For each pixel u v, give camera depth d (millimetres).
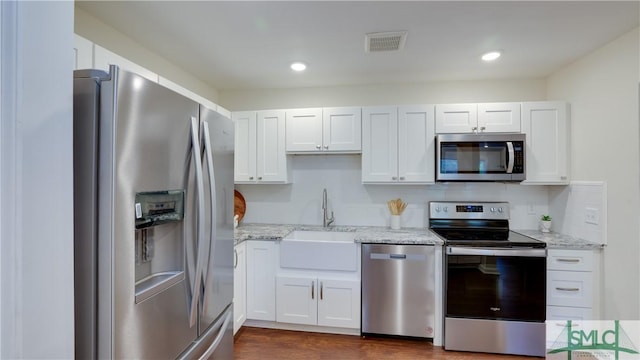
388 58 2316
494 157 2428
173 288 1153
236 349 2211
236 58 2322
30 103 696
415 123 2600
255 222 3123
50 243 750
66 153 800
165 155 1103
